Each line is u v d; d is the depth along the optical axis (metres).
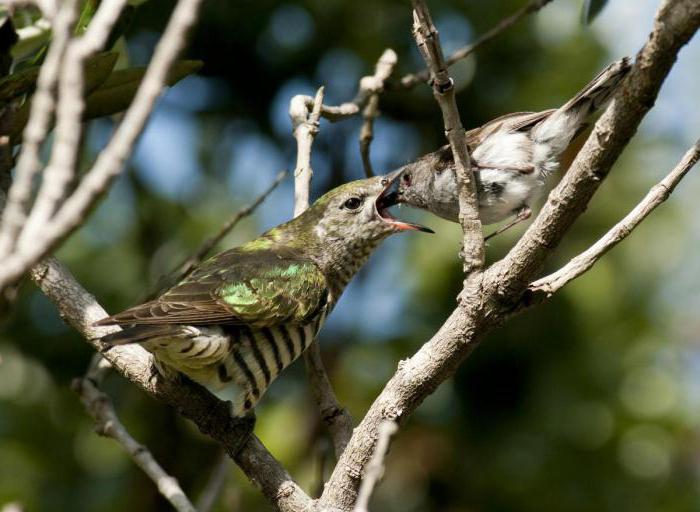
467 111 13.59
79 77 4.94
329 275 10.49
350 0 13.50
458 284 13.14
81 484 12.85
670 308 14.41
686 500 13.32
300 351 9.38
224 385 8.70
